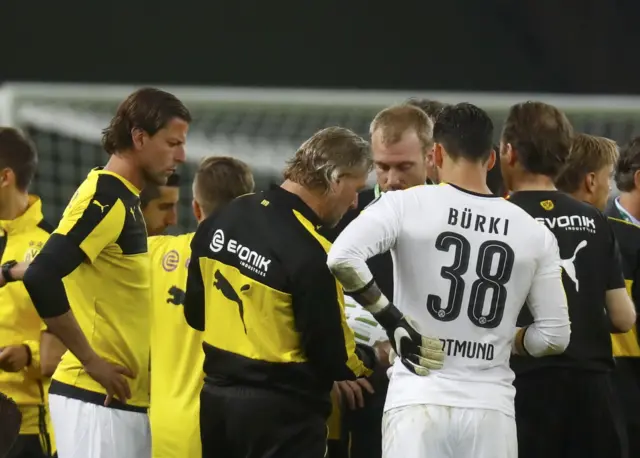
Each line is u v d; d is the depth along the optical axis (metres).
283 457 12.51
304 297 12.29
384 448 11.89
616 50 37.31
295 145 31.36
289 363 12.49
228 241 12.73
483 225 11.87
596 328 13.59
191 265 13.09
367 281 11.53
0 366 15.41
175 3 36.47
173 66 36.53
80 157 30.17
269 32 36.72
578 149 15.67
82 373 13.62
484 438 11.61
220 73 36.66
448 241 11.77
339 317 12.41
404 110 14.43
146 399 14.03
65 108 28.16
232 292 12.63
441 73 37.03
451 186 12.01
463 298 11.73
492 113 27.17
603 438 13.68
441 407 11.57
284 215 12.57
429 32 36.88
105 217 13.12
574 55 37.34
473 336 11.76
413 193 11.98
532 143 13.46
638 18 37.16
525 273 11.90
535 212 13.48
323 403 12.82
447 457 11.66
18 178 15.79
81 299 13.45
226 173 15.40
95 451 13.49
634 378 15.99
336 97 26.61
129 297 13.63
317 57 36.81
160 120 13.56
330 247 12.43
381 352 14.34
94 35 36.25
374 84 36.94
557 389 13.46
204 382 13.12
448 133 12.17
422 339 11.61
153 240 14.95
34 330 15.74
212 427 12.82
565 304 12.09
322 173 12.50
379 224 11.66
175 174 16.12
